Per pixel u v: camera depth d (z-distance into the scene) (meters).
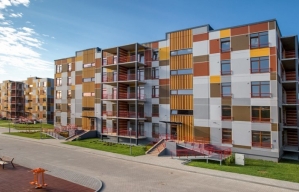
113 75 34.56
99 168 18.02
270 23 22.94
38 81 69.88
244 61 24.16
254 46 23.67
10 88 78.38
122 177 15.71
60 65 43.88
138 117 31.16
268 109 22.73
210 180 15.33
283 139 25.78
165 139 27.84
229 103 24.80
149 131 30.59
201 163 20.19
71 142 30.88
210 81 26.03
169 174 16.66
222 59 25.39
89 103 38.19
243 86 24.09
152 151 24.84
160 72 29.97
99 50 38.00
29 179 14.79
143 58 31.59
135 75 29.95
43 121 66.94
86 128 38.31
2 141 31.67
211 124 25.78
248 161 21.73
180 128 27.97
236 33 24.70
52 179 14.88
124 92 32.56
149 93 30.81
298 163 21.34
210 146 25.39
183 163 19.97
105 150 25.48
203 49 26.66
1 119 78.81
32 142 31.09
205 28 26.66
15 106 75.88
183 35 28.28
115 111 33.81
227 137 24.89
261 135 22.98
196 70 27.03
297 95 24.38
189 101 27.48
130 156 22.55
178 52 28.64
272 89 22.58
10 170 16.88
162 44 29.97
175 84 28.67
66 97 42.31
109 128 34.44
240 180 15.37
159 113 29.80
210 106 25.94
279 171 17.92
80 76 39.94
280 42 25.02
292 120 27.08
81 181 14.58
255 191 13.34
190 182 14.84
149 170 17.69
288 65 26.44
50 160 20.45
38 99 69.50
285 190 13.59
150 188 13.59
